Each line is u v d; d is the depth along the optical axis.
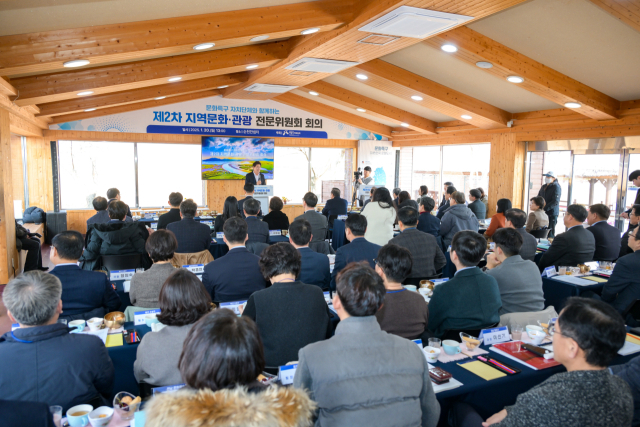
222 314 1.12
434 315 2.64
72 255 2.71
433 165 11.70
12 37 3.89
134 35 4.29
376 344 1.43
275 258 2.31
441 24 4.61
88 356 1.71
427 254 3.99
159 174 10.52
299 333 2.19
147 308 2.78
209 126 10.59
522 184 8.91
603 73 5.93
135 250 4.27
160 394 0.97
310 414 1.01
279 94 10.22
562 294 4.02
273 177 11.24
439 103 8.20
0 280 5.49
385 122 12.10
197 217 8.16
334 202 8.20
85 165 9.93
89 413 1.56
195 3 4.14
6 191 5.62
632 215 4.93
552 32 5.18
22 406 1.27
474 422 1.86
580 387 1.32
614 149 7.21
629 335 2.52
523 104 8.08
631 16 4.11
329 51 5.95
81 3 3.49
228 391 0.96
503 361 2.14
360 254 3.65
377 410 1.33
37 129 8.78
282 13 4.82
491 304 2.59
